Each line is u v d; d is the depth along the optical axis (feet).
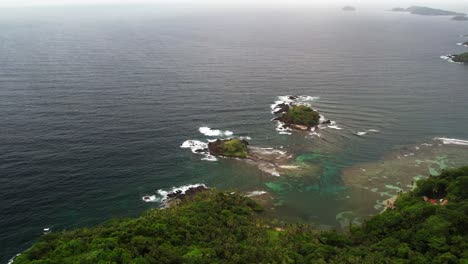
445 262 271.49
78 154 502.79
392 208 409.08
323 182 468.34
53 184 437.58
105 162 488.44
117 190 437.17
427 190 417.90
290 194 445.37
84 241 290.76
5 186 428.15
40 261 254.68
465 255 275.39
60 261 257.75
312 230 362.94
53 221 381.60
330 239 334.24
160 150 527.40
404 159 522.47
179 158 510.58
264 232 344.08
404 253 291.17
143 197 426.92
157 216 343.87
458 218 320.91
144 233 304.50
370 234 343.87
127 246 279.49
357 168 499.92
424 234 308.40
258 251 293.02
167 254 271.08
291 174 483.51
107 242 280.51
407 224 340.39
